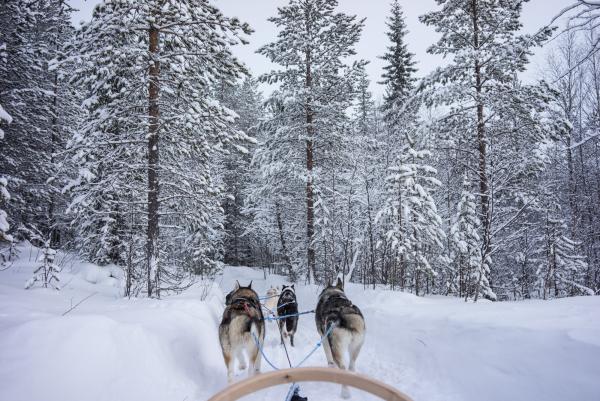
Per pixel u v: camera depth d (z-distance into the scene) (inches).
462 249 528.4
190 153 410.9
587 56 201.2
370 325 337.7
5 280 332.8
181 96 377.7
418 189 525.7
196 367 221.1
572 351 171.6
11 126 541.0
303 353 290.4
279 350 300.8
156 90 381.1
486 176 485.7
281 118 737.6
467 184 565.9
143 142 378.0
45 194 578.9
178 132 382.9
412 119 776.3
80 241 511.5
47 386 141.9
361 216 745.0
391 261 589.6
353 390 202.4
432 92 573.9
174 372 197.9
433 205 534.3
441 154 617.6
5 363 143.3
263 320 243.9
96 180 402.3
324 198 733.9
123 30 344.5
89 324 175.0
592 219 773.9
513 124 575.2
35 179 593.3
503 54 531.8
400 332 289.4
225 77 412.5
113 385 160.1
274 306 452.4
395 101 973.8
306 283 718.5
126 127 395.9
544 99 525.7
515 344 199.3
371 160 753.6
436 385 208.5
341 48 708.0
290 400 156.8
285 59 712.4
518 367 183.3
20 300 237.5
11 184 520.1
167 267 447.2
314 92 705.0
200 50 387.2
